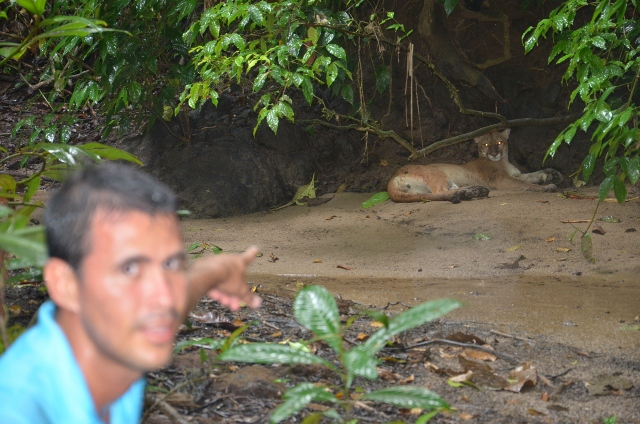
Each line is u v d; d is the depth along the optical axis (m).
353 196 10.61
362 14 11.37
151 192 1.24
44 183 10.08
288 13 7.12
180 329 3.93
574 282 6.56
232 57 7.20
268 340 3.95
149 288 1.20
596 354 4.24
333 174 11.36
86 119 11.81
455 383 3.54
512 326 4.92
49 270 1.28
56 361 1.25
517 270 7.11
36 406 1.19
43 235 1.67
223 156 10.69
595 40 5.16
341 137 11.73
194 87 6.99
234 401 3.05
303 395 2.17
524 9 10.38
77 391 1.25
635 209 8.65
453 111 11.84
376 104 11.77
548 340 4.55
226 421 2.84
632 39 6.85
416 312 2.17
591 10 11.05
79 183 1.26
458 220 8.72
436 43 11.09
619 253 7.33
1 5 8.80
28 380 1.21
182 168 10.55
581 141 11.28
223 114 11.69
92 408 1.28
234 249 8.09
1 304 2.51
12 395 1.18
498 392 3.53
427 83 11.80
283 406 2.12
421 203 9.78
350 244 8.30
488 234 8.16
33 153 2.89
